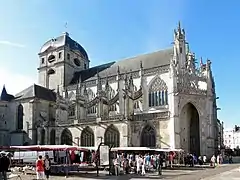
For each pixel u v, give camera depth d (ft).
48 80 350.02
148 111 253.24
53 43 354.95
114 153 184.24
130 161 161.48
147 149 182.50
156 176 130.62
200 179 111.14
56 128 277.03
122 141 229.25
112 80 285.64
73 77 344.28
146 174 143.02
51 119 308.60
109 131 240.53
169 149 198.59
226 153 332.39
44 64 355.97
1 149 161.58
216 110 262.26
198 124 236.43
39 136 287.07
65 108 282.97
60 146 153.48
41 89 317.42
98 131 246.47
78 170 155.43
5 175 96.17
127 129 228.43
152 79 258.37
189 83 230.07
